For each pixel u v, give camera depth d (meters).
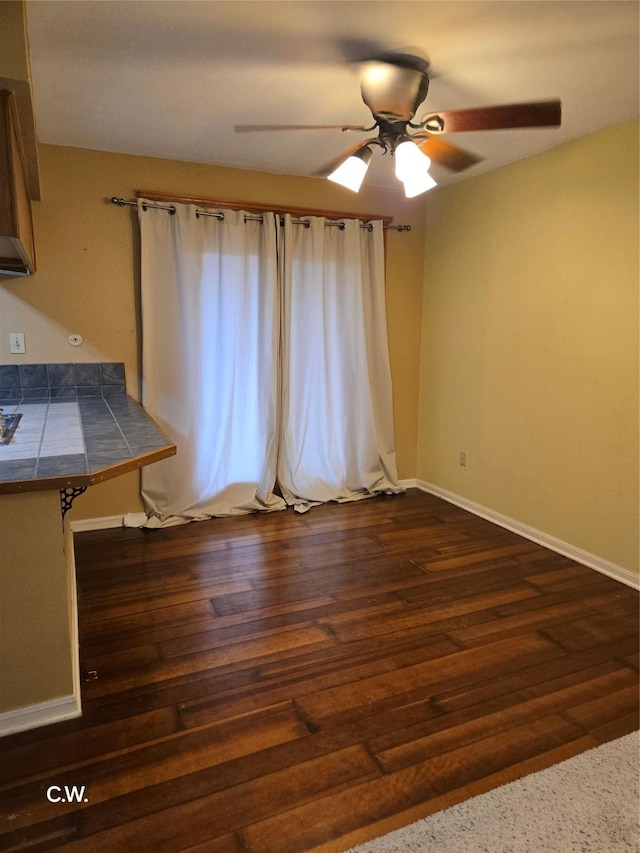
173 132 2.88
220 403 3.61
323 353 3.86
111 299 3.35
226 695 1.97
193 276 3.41
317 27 1.84
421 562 3.09
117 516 3.53
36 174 2.33
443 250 4.02
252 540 3.35
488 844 1.42
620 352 2.81
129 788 1.58
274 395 3.70
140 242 3.32
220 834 1.44
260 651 2.24
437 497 4.24
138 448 1.97
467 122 2.03
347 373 4.00
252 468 3.79
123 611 2.52
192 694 1.97
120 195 3.27
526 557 3.18
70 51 2.01
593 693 2.02
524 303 3.36
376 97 2.09
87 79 2.24
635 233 2.69
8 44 1.53
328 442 3.99
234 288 3.52
